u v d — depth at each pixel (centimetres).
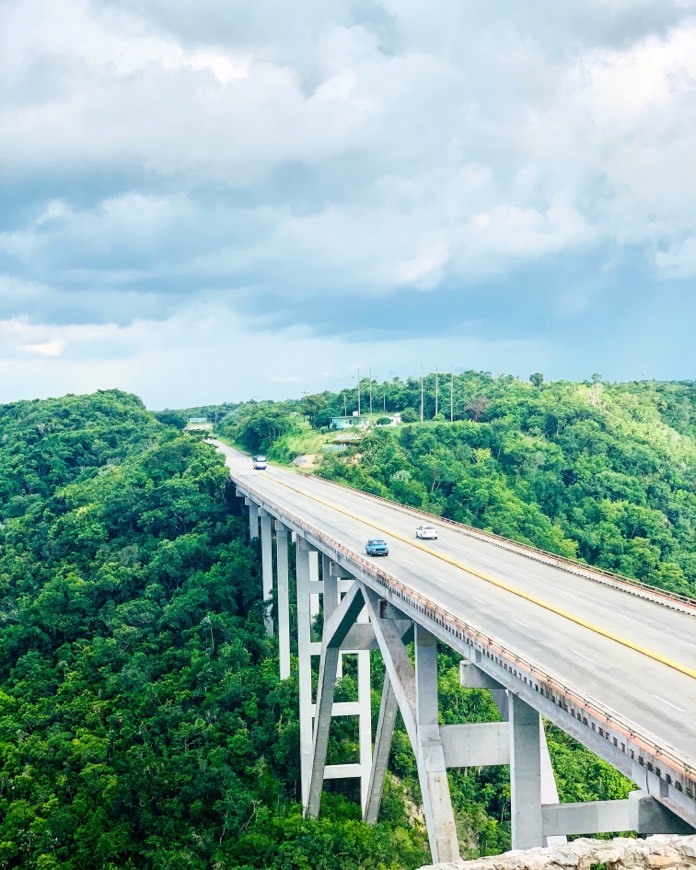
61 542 8244
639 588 3959
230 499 9044
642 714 2403
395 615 4184
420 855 5150
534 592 3944
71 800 5212
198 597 7194
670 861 1559
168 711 5975
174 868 4781
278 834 5169
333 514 6700
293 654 6988
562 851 1581
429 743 3431
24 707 6056
